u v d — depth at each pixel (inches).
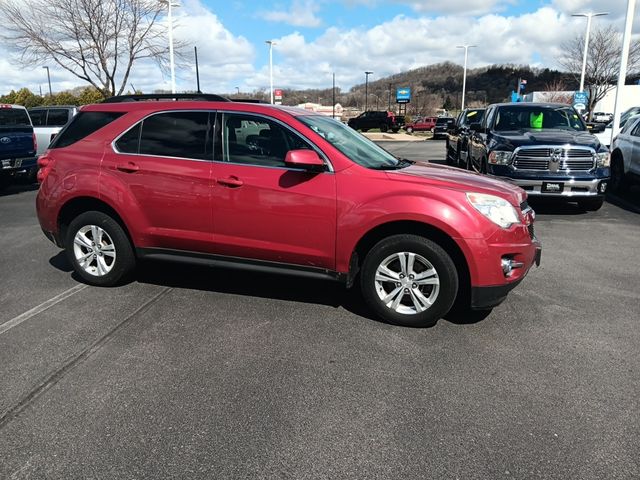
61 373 136.5
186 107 184.1
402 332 162.9
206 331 163.2
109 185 189.8
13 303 186.7
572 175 332.2
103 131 194.5
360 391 128.3
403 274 163.2
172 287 203.9
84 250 203.9
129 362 142.7
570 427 113.8
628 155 414.9
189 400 124.0
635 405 122.2
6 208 385.4
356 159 173.5
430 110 3095.5
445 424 115.0
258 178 171.6
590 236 292.0
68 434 111.0
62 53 761.6
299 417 117.3
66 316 174.6
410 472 99.6
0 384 130.9
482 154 388.5
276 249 173.5
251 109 176.7
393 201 158.6
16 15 733.3
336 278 170.7
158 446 107.1
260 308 182.4
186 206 181.0
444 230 155.4
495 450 106.1
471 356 147.1
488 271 156.6
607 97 1875.0
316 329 164.9
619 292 199.3
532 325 168.4
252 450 105.9
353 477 98.3
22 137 450.9
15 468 100.7
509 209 160.6
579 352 149.6
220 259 183.6
